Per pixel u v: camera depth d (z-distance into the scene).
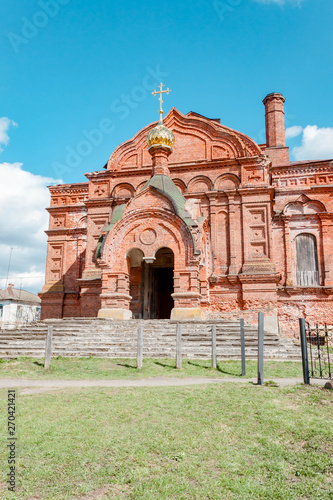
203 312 21.03
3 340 16.81
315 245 26.08
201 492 4.59
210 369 12.22
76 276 29.41
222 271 24.45
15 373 12.09
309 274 25.69
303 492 4.66
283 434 6.28
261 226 24.39
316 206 26.45
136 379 10.98
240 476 4.98
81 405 7.87
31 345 15.91
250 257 24.16
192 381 10.45
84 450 5.69
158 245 20.81
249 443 5.95
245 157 25.25
